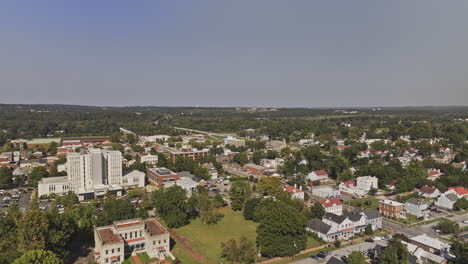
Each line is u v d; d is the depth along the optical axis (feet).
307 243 433.48
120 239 373.20
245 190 570.46
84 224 421.18
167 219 486.79
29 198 629.51
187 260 383.45
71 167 647.97
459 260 345.31
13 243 347.77
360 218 475.31
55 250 353.51
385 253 348.79
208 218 500.74
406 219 528.63
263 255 396.98
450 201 576.61
